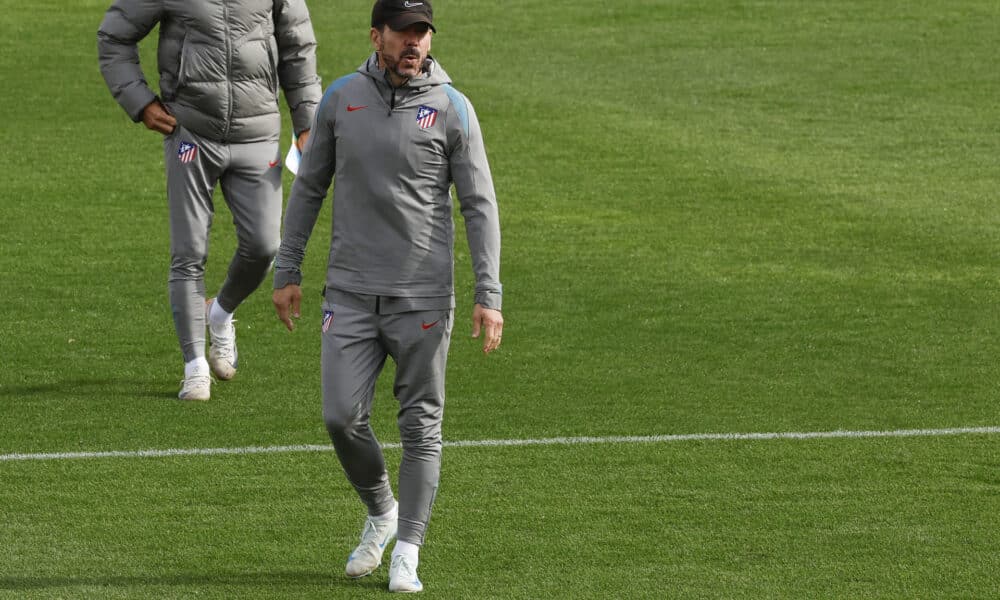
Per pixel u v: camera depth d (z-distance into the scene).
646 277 39.16
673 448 25.98
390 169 19.00
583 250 41.91
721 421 27.59
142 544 21.34
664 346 33.00
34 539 21.48
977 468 24.92
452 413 28.02
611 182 49.59
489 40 69.56
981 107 58.91
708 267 40.16
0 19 70.62
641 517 22.59
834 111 58.56
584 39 69.88
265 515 22.61
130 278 38.84
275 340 33.41
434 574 20.33
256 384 30.03
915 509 22.95
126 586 19.80
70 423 27.25
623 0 76.50
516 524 22.27
